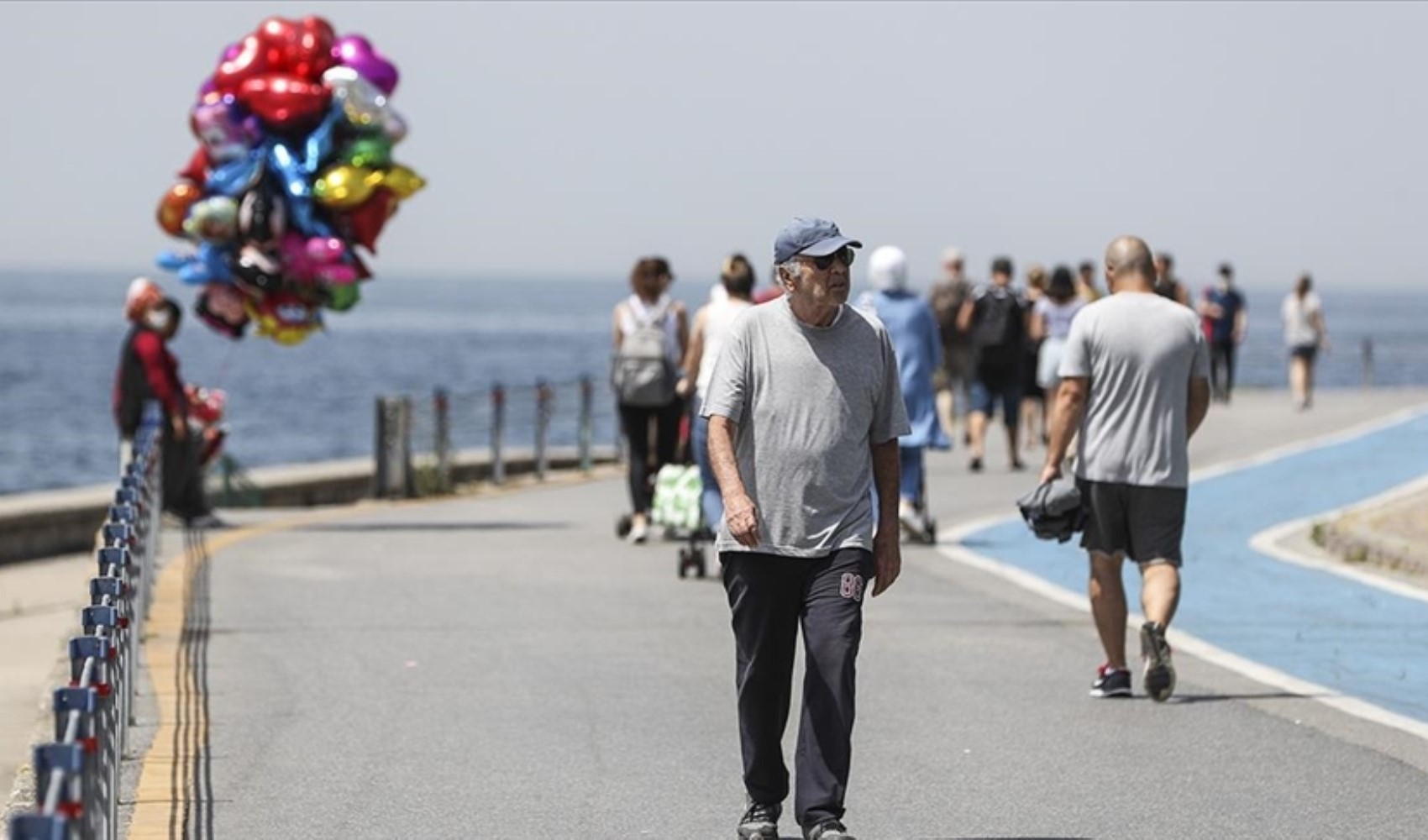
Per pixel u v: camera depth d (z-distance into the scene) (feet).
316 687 98.43
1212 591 130.00
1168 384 92.02
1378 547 142.41
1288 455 234.17
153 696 95.86
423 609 123.75
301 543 161.58
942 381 268.21
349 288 162.81
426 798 76.48
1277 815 73.67
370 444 455.63
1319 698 95.40
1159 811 74.18
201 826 72.23
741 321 67.46
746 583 67.00
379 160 160.35
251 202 158.71
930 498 196.65
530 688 98.12
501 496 215.10
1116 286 94.02
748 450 67.05
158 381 170.40
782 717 68.28
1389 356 473.67
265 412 557.74
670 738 87.25
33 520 184.44
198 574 140.46
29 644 131.75
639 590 132.46
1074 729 88.33
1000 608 123.03
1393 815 73.56
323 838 70.64
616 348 157.89
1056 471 94.02
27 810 70.13
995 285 227.61
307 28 160.45
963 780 79.15
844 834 64.80
